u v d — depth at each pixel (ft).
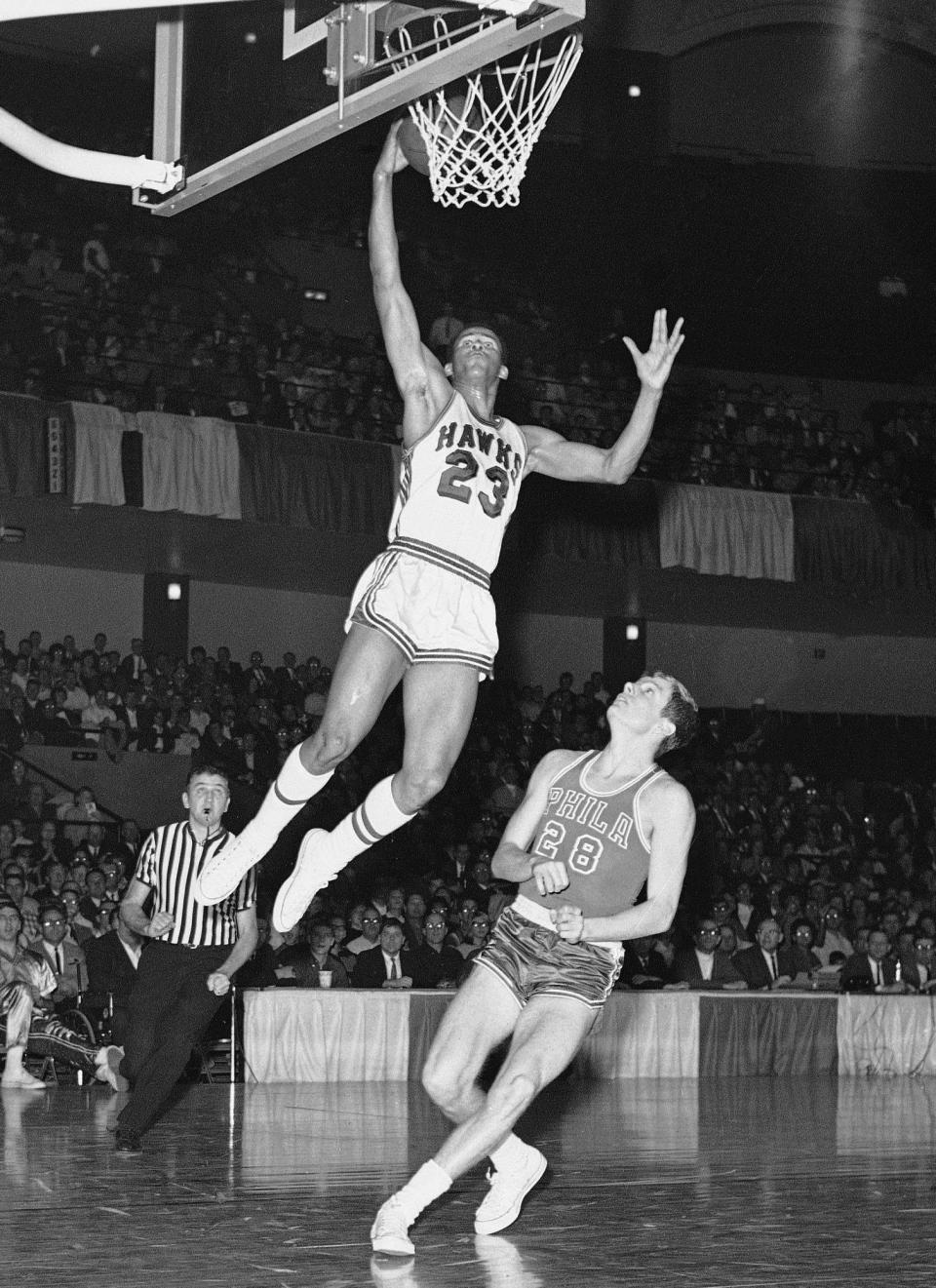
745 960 42.57
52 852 49.03
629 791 15.05
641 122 76.13
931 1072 41.68
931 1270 13.57
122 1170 19.16
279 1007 35.12
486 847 56.80
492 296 72.90
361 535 60.64
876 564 65.10
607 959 14.97
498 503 15.85
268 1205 16.55
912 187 78.28
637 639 73.67
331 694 15.23
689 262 75.25
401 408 63.77
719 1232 15.48
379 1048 35.83
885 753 73.97
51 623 65.67
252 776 57.62
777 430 70.38
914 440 70.33
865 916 50.62
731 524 62.39
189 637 67.97
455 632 15.37
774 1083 37.40
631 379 71.41
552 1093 33.81
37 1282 12.54
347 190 72.18
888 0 76.69
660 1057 38.91
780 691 76.79
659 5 75.82
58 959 35.76
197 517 57.52
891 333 75.77
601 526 60.13
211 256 67.77
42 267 62.95
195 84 17.97
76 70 68.90
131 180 17.99
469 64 15.19
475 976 15.25
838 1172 20.44
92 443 51.98
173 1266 13.26
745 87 78.43
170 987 21.74
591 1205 17.22
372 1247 14.01
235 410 58.44
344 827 15.66
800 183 77.51
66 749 55.98
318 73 16.40
